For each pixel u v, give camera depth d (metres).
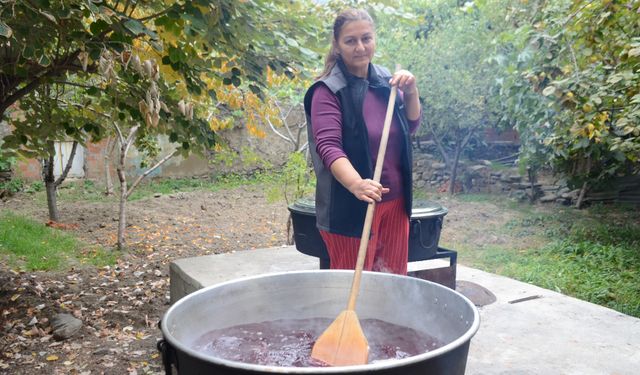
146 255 6.63
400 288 1.81
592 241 6.60
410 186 2.40
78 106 4.95
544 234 7.19
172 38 3.50
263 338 1.68
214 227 8.53
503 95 7.67
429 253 3.12
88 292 5.03
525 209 8.96
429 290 1.72
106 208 9.74
